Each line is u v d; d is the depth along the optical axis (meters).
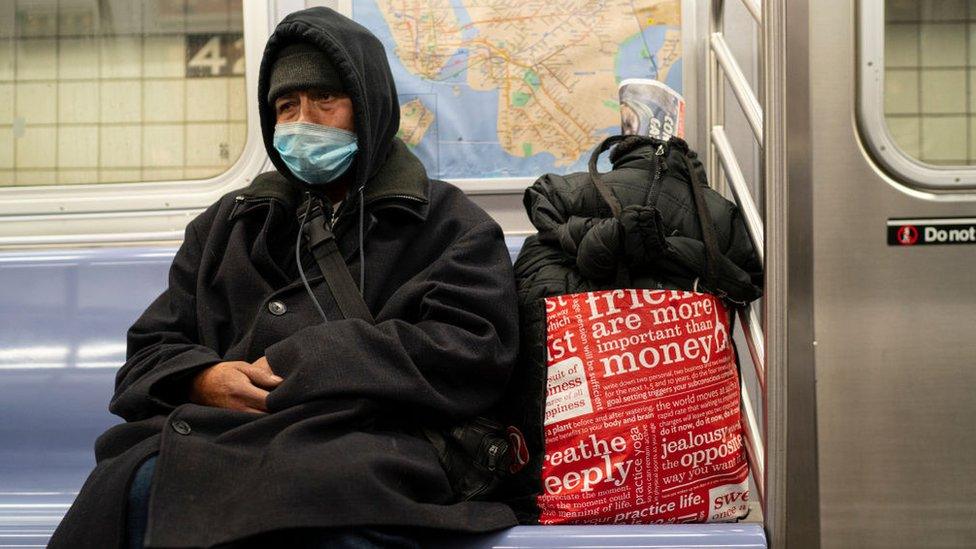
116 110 2.54
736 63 2.30
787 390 1.72
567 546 1.66
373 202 2.00
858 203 1.75
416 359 1.78
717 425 1.78
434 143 2.51
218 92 2.53
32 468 2.35
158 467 1.56
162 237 2.50
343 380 1.72
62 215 2.53
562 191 1.96
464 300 1.86
